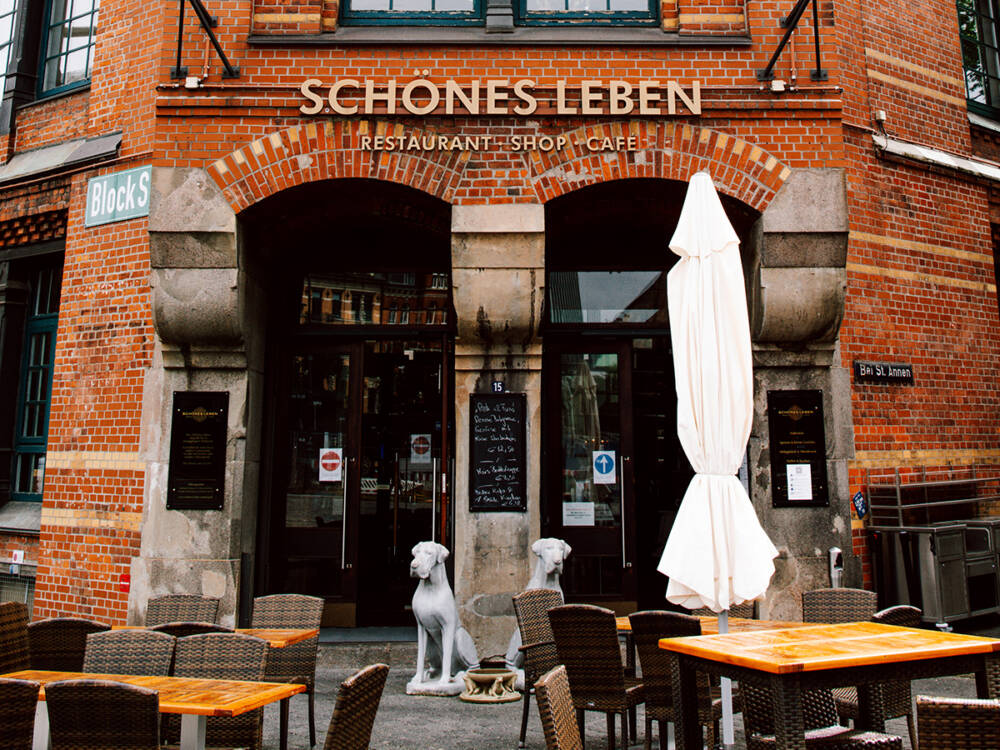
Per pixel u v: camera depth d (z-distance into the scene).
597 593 7.68
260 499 7.74
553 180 7.07
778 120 7.16
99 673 3.90
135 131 7.86
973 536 7.22
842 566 6.95
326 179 7.04
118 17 8.30
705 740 4.95
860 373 7.52
